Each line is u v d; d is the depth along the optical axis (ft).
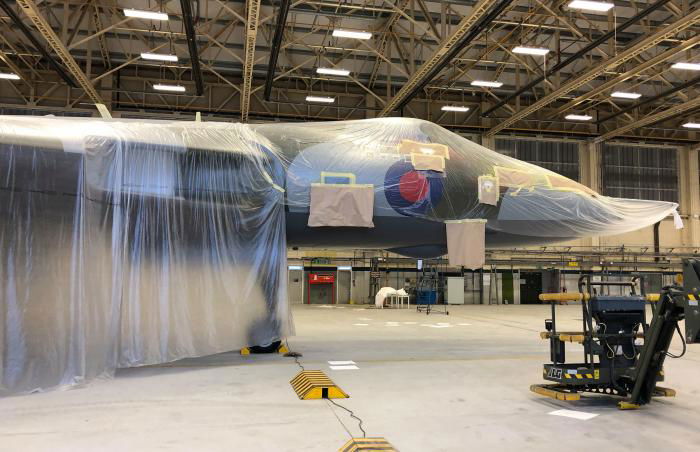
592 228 33.24
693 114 100.17
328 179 28.48
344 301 101.60
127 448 12.95
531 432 14.73
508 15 70.08
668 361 28.48
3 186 20.53
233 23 69.82
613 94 77.61
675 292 16.33
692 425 15.57
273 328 27.25
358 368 25.22
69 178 21.71
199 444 13.32
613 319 18.78
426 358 28.68
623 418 16.34
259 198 27.30
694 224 104.12
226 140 27.27
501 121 97.86
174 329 23.99
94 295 21.63
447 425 15.34
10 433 14.14
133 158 24.12
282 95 91.76
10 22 72.69
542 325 52.44
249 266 26.73
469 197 30.25
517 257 105.70
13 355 19.51
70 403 17.61
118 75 86.48
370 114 94.27
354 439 13.61
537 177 32.37
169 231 24.57
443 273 102.06
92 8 68.74
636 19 60.13
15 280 20.03
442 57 63.26
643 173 103.81
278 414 16.40
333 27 73.31
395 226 30.19
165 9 67.56
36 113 83.71
